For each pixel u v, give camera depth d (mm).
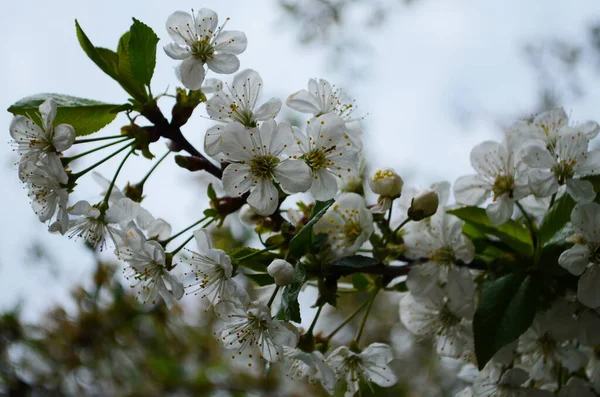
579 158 514
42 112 504
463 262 531
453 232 530
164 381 718
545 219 519
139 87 516
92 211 507
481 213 526
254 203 499
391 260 533
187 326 719
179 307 708
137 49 509
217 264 501
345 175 515
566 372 546
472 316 526
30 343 704
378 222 528
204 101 511
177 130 513
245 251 505
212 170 516
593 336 519
